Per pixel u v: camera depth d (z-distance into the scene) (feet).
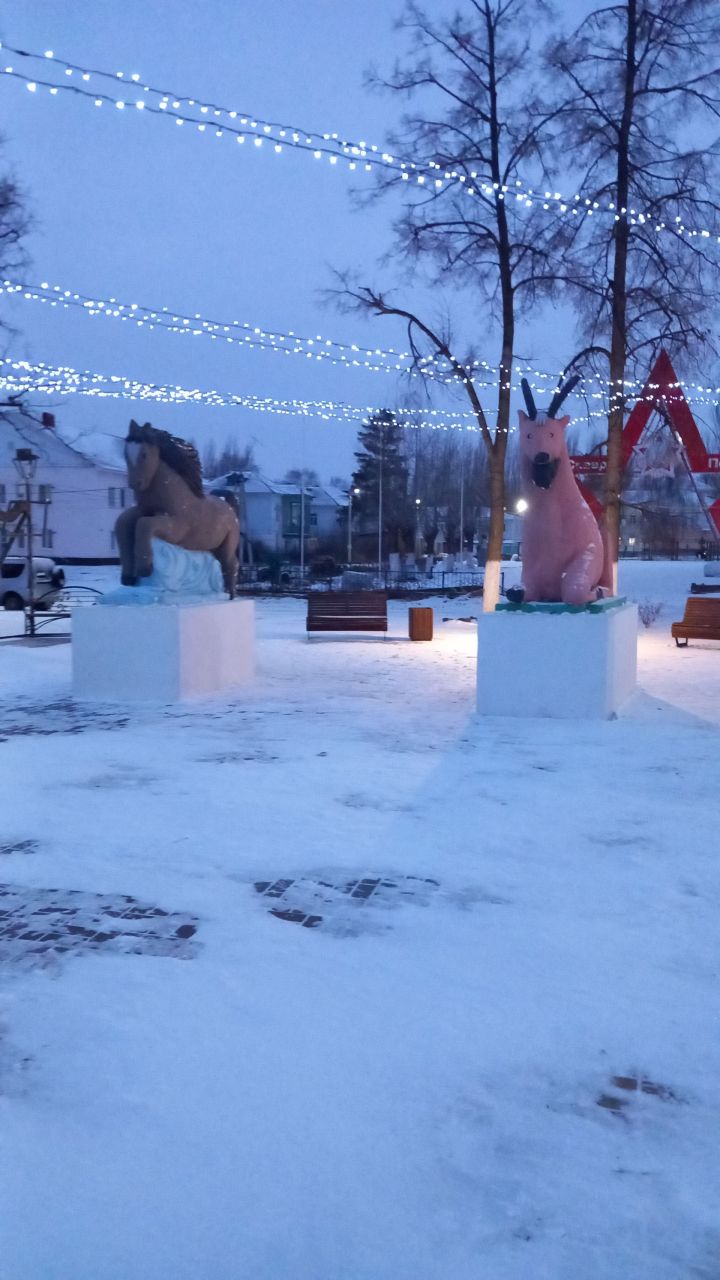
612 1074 10.92
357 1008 12.45
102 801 22.58
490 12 65.16
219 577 43.78
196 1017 12.17
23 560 91.15
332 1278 7.87
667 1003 12.67
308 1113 10.09
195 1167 9.21
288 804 22.39
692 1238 8.31
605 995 12.89
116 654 38.45
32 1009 12.35
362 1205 8.71
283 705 37.24
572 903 16.24
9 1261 8.02
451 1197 8.82
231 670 42.80
